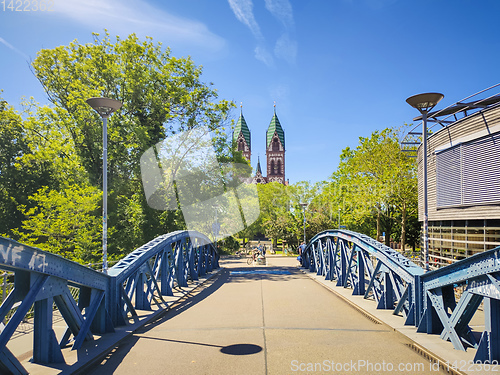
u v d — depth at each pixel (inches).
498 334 193.5
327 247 649.0
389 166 1138.7
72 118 891.4
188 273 602.5
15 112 949.8
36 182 967.6
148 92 951.0
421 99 320.5
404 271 293.4
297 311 348.2
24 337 267.4
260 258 1072.8
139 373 188.5
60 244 683.4
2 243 155.2
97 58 947.3
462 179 534.6
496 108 459.8
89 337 242.1
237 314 336.2
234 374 185.3
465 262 214.7
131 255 339.3
